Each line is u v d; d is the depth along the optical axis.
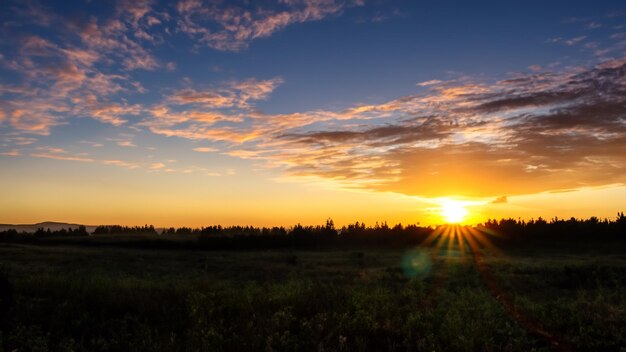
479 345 7.96
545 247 94.75
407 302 12.90
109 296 11.60
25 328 8.20
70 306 10.48
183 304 11.28
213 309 10.20
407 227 123.88
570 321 9.91
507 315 10.48
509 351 7.71
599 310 11.13
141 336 8.17
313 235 119.19
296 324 9.23
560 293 19.84
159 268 35.31
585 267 27.55
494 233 121.56
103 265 36.38
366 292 13.52
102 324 9.20
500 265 35.78
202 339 7.46
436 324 9.30
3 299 10.09
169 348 7.33
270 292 12.80
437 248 97.62
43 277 15.07
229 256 62.50
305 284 15.84
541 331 9.34
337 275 29.42
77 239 101.75
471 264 36.34
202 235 109.69
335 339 8.07
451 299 13.60
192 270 32.25
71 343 7.54
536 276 27.09
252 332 8.02
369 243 116.75
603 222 115.50
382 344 8.11
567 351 8.14
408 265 39.06
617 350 8.25
